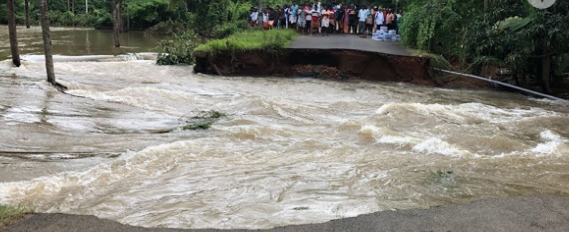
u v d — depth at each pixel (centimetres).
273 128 939
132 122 991
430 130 983
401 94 1492
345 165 733
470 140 896
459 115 1138
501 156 793
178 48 2162
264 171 696
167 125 985
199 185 634
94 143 820
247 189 622
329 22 2511
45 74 1525
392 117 1070
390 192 619
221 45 1819
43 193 585
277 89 1515
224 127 971
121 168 682
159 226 502
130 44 3117
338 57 1797
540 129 1024
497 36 1720
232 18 3509
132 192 604
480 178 677
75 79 1495
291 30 2411
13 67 1653
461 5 1956
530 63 1688
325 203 579
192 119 1046
